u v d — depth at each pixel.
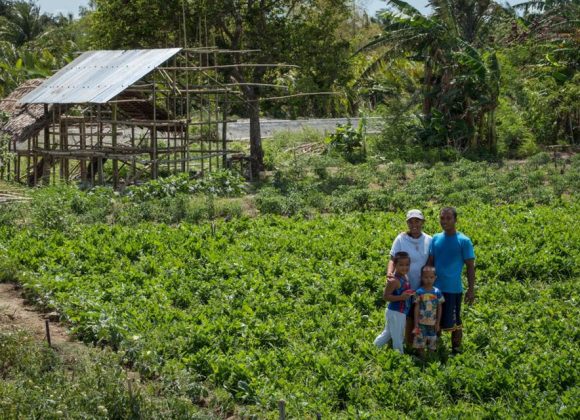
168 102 28.72
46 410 8.72
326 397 9.48
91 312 11.78
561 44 37.91
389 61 35.31
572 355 10.26
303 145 38.06
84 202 21.41
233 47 30.62
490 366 9.89
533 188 23.81
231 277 14.11
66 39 60.09
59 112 27.12
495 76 33.69
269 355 10.43
